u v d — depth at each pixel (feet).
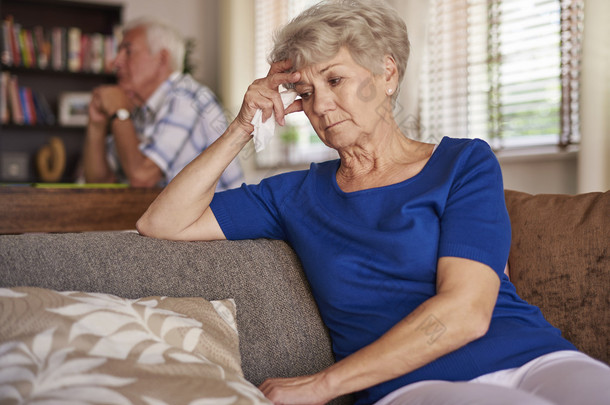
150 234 4.29
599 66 7.84
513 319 3.68
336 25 3.89
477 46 10.18
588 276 4.31
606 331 4.15
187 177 4.21
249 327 3.92
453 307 3.33
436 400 3.08
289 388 3.39
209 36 17.38
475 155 3.87
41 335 2.79
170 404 2.70
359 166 4.17
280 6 14.84
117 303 3.22
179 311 3.47
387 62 4.05
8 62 15.14
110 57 16.03
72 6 16.20
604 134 7.85
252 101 4.14
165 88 9.32
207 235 4.37
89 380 2.66
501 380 3.35
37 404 2.46
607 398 2.84
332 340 4.20
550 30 9.09
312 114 4.11
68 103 15.81
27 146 15.96
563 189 8.82
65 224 6.56
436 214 3.76
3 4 15.74
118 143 9.09
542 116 9.25
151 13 16.78
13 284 3.36
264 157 14.85
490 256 3.47
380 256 3.79
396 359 3.30
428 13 10.16
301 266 4.38
